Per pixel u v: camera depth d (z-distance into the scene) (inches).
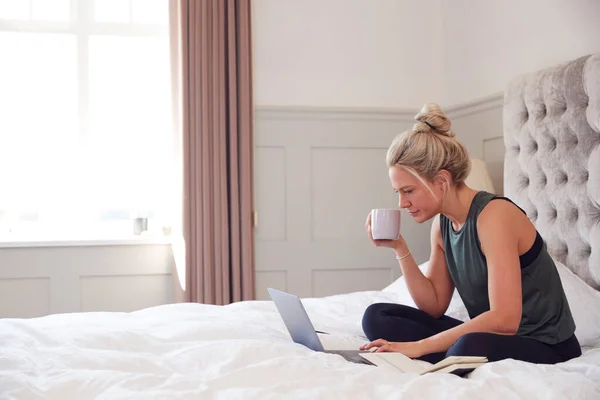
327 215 169.3
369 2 172.6
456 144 77.4
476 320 71.4
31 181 166.4
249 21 162.4
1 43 165.0
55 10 167.3
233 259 160.6
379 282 171.3
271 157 167.0
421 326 82.7
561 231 111.7
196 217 158.7
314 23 169.8
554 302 75.5
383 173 171.6
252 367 60.6
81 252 159.2
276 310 104.3
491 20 150.3
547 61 131.8
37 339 75.2
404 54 174.1
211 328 80.7
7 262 156.3
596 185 104.1
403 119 172.6
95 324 87.0
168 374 64.8
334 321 100.3
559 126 112.2
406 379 60.1
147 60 171.5
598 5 118.2
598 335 90.0
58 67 167.8
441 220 81.6
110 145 170.1
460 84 164.4
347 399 54.4
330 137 169.2
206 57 160.2
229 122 161.5
